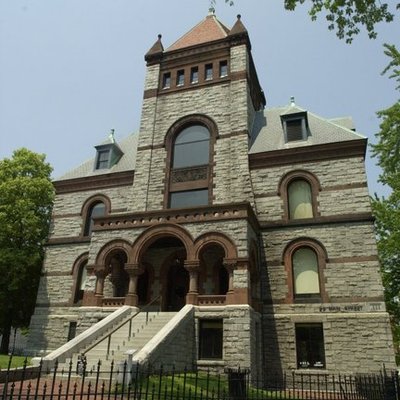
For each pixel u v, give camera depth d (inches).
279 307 809.5
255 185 925.8
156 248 932.6
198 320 722.8
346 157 883.4
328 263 810.8
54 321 985.5
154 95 1112.2
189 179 976.3
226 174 944.9
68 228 1075.3
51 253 1064.2
